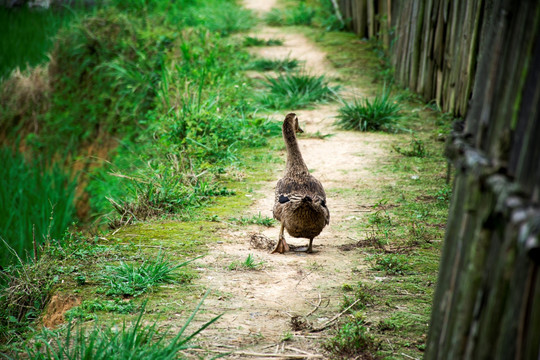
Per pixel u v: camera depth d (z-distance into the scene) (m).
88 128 21.55
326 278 7.03
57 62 22.97
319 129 14.60
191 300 6.47
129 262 7.41
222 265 7.39
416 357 5.36
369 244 8.05
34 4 31.91
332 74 19.67
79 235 8.53
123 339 5.21
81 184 18.84
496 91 3.44
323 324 5.97
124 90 20.77
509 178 3.13
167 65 19.55
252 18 29.25
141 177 10.90
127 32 22.38
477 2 13.00
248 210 9.53
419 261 7.48
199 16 26.89
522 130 3.01
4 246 11.66
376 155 12.57
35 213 13.38
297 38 25.47
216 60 19.36
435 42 15.80
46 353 5.44
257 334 5.79
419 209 9.43
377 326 5.91
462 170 3.75
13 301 6.88
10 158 19.22
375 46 22.53
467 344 3.35
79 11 30.09
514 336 2.93
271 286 6.83
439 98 15.79
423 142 13.41
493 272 3.16
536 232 2.60
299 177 8.07
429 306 6.32
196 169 11.20
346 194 10.23
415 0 16.94
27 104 23.20
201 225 8.84
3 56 25.94
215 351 5.47
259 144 13.39
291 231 7.52
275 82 17.36
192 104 13.97
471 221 3.45
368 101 15.80
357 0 24.50
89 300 6.44
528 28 3.02
